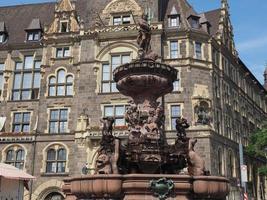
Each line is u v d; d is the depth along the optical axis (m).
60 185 37.91
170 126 37.62
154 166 16.31
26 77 43.56
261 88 64.81
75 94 40.62
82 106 39.38
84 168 35.19
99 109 39.09
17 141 40.22
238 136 47.16
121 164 16.19
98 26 41.22
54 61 42.28
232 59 48.78
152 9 41.19
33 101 42.22
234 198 41.25
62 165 38.66
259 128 57.16
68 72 41.66
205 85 39.56
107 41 40.84
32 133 40.03
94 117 38.91
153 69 17.38
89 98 39.53
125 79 17.75
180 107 38.22
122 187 13.15
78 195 13.85
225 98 44.03
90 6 43.25
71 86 41.22
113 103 39.00
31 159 39.38
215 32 47.31
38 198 38.06
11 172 24.55
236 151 45.00
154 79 17.47
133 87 17.97
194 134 37.00
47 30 43.41
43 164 38.97
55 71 41.97
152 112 17.69
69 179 16.03
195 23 42.06
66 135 39.34
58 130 39.91
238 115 48.44
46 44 43.03
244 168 29.70
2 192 25.86
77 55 41.88
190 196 13.54
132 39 40.25
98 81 39.97
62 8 43.75
